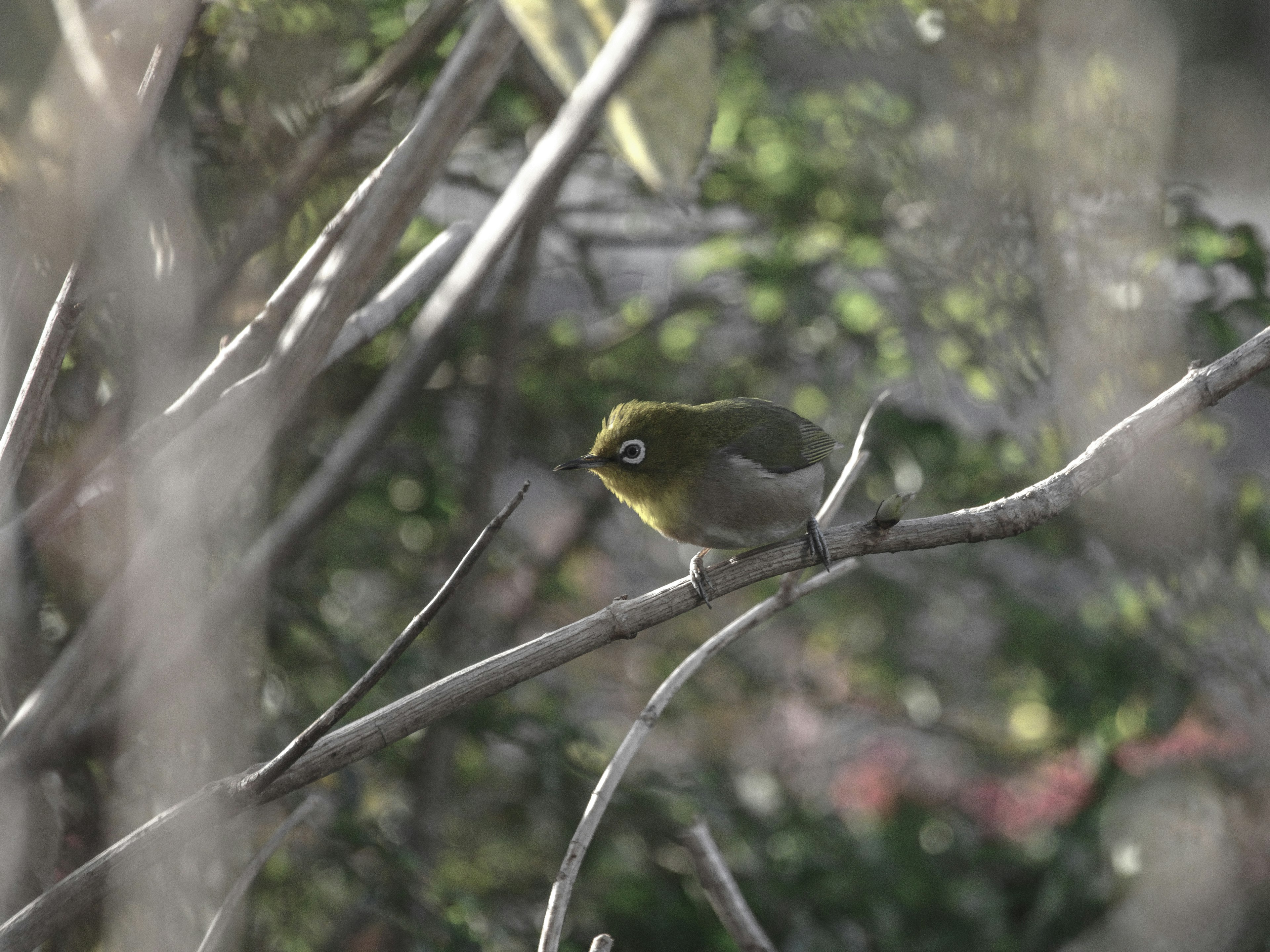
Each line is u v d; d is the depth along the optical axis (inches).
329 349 199.2
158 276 217.6
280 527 271.1
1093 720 417.4
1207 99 525.3
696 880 390.3
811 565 217.0
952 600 473.1
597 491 471.2
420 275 236.1
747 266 439.5
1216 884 366.3
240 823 286.2
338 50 312.0
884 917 382.3
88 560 240.5
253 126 268.4
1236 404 529.7
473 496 411.2
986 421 507.2
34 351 217.2
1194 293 382.6
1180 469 371.6
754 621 219.5
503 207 239.1
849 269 435.5
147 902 214.8
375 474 412.2
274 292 271.3
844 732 511.8
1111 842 383.6
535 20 197.3
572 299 535.5
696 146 199.3
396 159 197.2
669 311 485.1
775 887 379.2
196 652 225.5
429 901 310.7
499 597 467.8
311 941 343.6
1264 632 378.6
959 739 479.8
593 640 185.0
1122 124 359.9
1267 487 402.6
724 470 274.8
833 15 411.2
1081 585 478.3
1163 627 390.0
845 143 436.1
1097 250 361.4
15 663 226.1
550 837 410.3
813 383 483.8
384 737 172.6
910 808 446.6
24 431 162.4
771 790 442.9
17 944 156.0
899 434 434.3
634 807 383.9
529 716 358.9
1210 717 398.3
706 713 490.0
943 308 415.2
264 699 306.8
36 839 227.3
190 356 221.0
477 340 438.3
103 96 182.5
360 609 417.4
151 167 218.1
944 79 386.6
